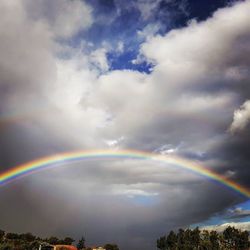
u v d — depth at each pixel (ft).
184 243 493.77
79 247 467.93
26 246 325.42
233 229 475.31
